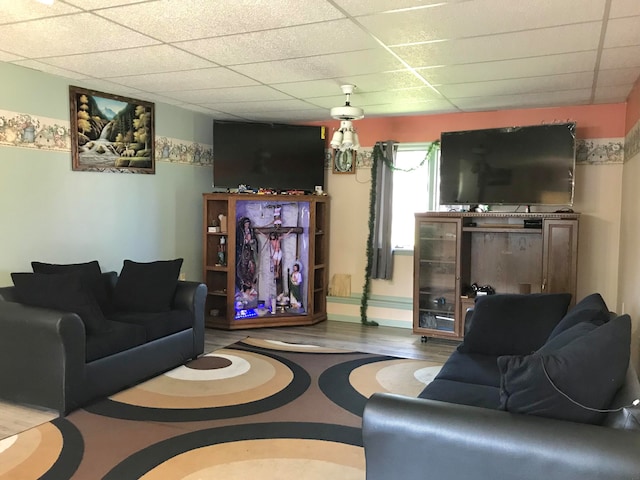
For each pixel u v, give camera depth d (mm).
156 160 5008
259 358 4340
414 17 2615
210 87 4289
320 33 2885
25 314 3111
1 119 3600
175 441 2805
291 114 5551
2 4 2502
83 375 3188
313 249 5648
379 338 5117
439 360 4367
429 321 5059
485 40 2973
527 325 3209
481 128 5133
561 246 4465
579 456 1568
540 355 1849
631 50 3135
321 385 3705
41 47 3213
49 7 2535
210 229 5500
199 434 2891
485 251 5145
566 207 4844
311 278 5668
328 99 4727
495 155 4781
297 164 5676
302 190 5719
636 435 1588
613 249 4754
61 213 4086
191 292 4250
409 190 5633
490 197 4824
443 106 4957
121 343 3477
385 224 5551
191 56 3387
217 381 3756
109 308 4094
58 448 2713
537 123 4988
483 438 1688
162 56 3396
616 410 1721
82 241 4281
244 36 2957
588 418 1748
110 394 3443
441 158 5004
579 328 2379
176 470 2508
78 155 4195
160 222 5109
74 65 3643
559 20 2633
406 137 5520
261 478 2441
